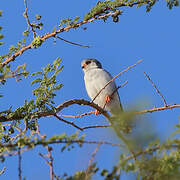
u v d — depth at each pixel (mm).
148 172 6703
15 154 6379
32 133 8805
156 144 6773
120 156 6512
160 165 6766
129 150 6613
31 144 6414
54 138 6520
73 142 6598
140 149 6641
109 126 7211
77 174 6574
